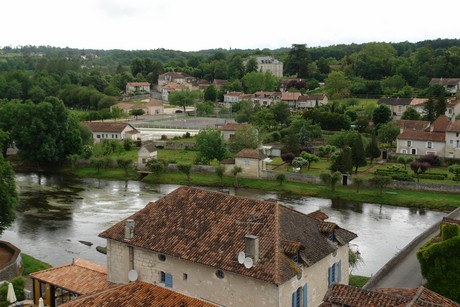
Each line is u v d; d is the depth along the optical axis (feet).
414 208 340.59
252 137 469.16
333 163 414.21
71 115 479.41
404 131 482.69
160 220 160.56
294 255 139.85
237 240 144.25
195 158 452.76
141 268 155.74
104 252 246.88
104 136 552.82
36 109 448.65
